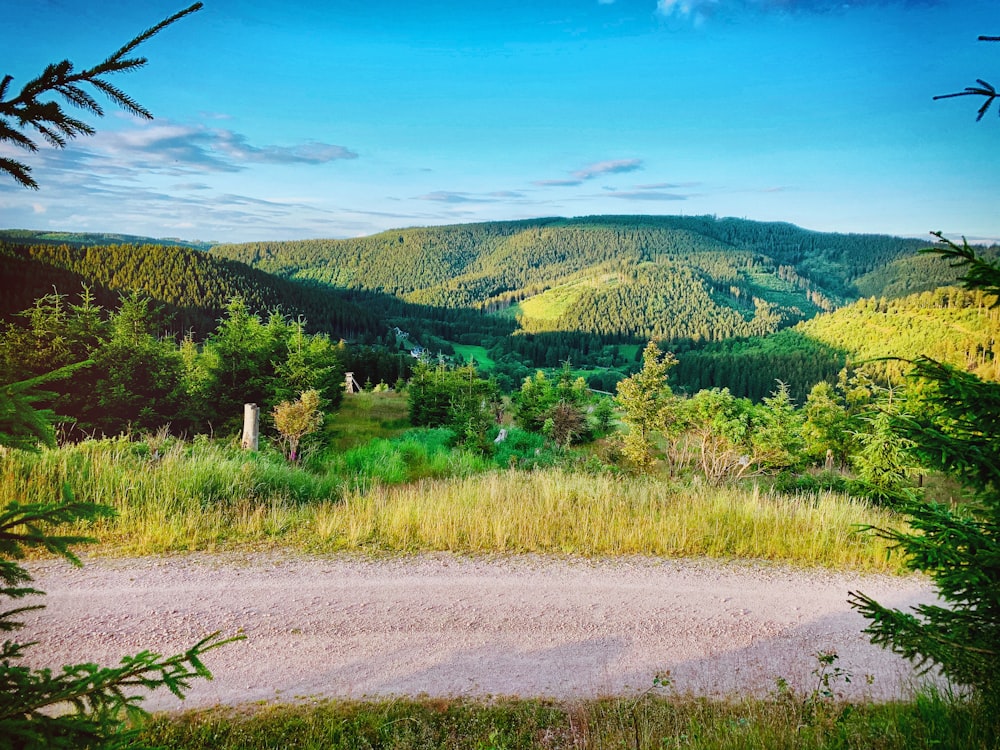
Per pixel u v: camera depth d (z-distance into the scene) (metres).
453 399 27.38
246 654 5.27
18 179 2.16
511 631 5.89
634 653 5.57
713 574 7.51
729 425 16.06
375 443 17.45
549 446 22.39
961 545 3.38
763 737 3.99
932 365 3.40
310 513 9.17
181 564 7.11
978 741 3.48
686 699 4.83
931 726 3.87
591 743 4.21
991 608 3.33
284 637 5.59
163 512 8.20
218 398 21.39
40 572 6.68
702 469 17.95
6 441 2.16
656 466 19.73
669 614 6.38
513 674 5.15
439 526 8.45
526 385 31.19
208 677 2.23
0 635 5.28
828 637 5.97
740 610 6.52
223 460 10.70
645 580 7.25
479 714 4.57
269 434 19.80
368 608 6.24
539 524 8.80
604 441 25.73
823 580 7.41
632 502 10.06
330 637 5.63
